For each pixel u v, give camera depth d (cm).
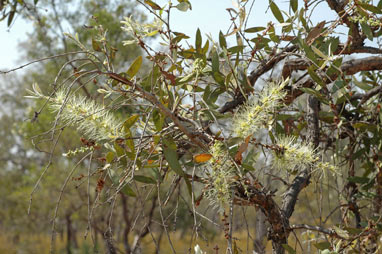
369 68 167
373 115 182
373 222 160
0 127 879
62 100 111
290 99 162
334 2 160
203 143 120
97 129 114
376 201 183
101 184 119
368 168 196
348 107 192
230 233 112
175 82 126
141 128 129
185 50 141
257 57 166
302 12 148
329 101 150
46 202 592
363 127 177
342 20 158
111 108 111
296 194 152
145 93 104
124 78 104
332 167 129
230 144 113
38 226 695
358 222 193
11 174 819
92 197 453
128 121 113
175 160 114
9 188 791
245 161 125
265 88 120
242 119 117
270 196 138
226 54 136
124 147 115
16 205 755
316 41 154
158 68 115
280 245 143
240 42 152
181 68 133
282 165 122
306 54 146
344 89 155
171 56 136
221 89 139
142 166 122
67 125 107
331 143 192
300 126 179
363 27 153
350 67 168
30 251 682
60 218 538
